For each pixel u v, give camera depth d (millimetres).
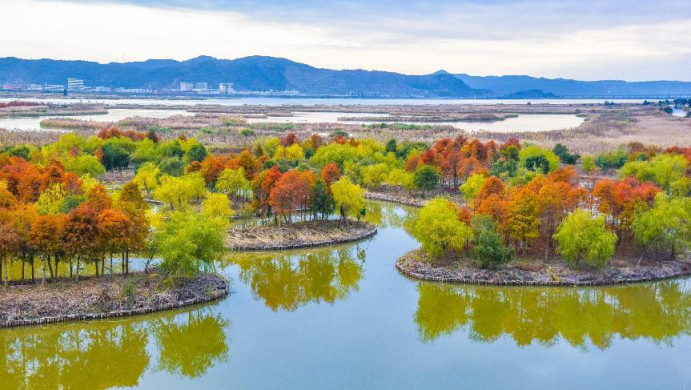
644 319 105312
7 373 84625
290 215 157750
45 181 144750
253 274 125125
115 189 191250
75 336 93562
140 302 99375
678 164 197250
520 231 124250
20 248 99688
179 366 86812
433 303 110188
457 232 121312
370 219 174125
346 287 117875
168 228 109188
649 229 124750
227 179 168750
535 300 112062
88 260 105125
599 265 121875
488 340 96500
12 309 92688
